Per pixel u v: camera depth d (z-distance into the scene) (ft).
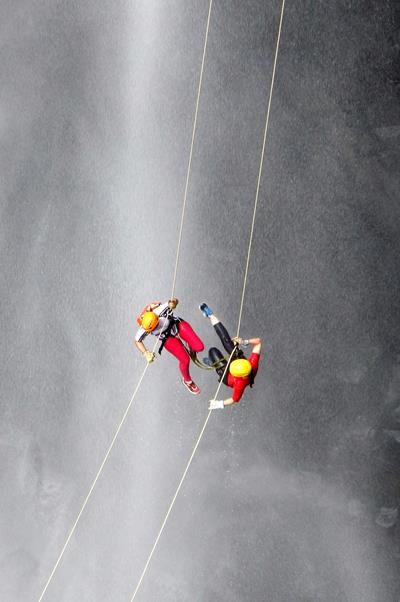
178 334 55.47
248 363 50.01
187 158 96.53
